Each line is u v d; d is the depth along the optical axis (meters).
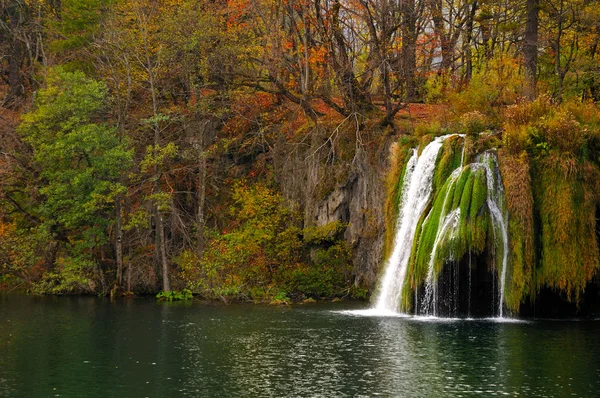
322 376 18.12
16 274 43.81
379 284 33.44
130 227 39.97
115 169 40.25
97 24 46.47
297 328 26.31
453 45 46.00
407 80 42.81
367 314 30.50
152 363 20.11
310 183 40.91
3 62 55.50
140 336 24.94
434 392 16.39
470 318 28.55
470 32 47.34
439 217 28.98
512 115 30.08
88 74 47.84
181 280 40.72
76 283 41.16
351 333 24.75
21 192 44.62
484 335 23.89
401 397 16.03
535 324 26.62
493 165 28.53
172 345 23.02
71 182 39.75
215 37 42.53
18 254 42.66
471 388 16.69
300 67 42.88
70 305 35.81
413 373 18.28
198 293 39.81
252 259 40.16
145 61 43.66
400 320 28.14
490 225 28.09
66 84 41.25
